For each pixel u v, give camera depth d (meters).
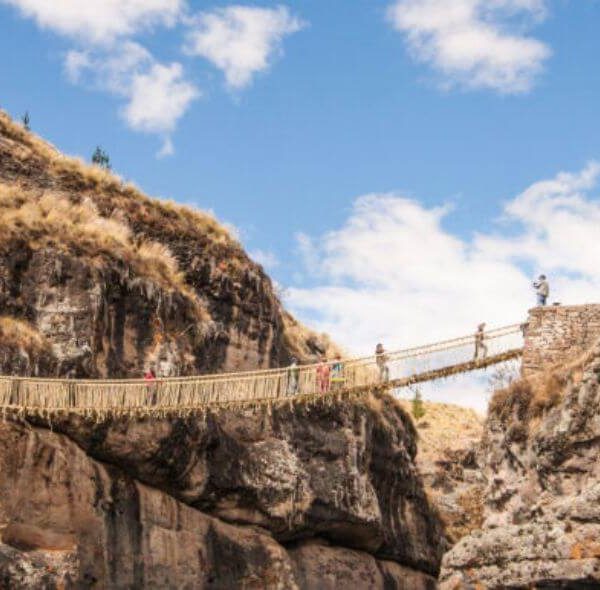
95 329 49.59
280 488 57.25
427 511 71.69
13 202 53.06
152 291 53.19
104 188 60.34
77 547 44.84
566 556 29.58
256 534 55.81
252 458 56.41
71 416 46.25
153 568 49.03
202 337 55.50
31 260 49.44
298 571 58.97
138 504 49.22
